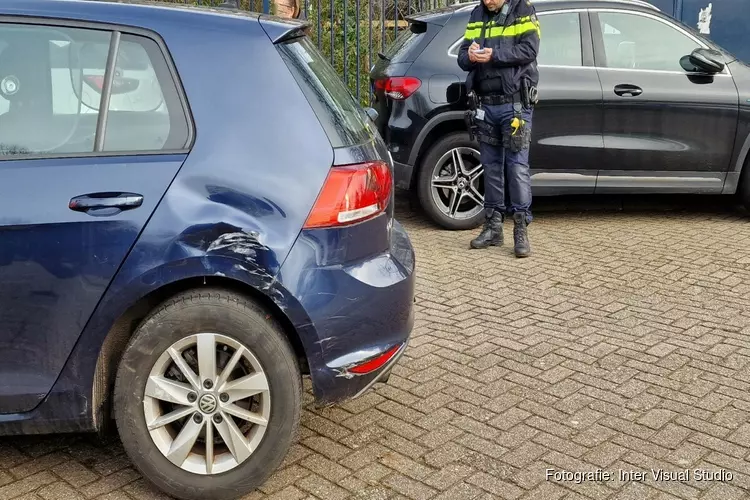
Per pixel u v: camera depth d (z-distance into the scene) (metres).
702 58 7.00
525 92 6.12
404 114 7.00
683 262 6.21
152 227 2.97
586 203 8.20
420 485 3.31
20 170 3.00
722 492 3.25
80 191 2.97
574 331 4.88
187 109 3.07
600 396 4.05
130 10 3.16
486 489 3.28
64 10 3.12
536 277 5.90
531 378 4.26
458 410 3.93
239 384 3.08
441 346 4.68
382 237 3.30
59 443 3.64
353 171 3.15
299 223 3.05
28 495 3.23
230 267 3.00
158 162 3.02
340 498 3.22
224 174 3.03
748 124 7.18
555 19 7.10
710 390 4.10
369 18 8.71
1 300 3.00
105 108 3.08
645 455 3.52
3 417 3.09
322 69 3.52
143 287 2.99
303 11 8.81
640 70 7.12
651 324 4.98
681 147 7.16
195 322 3.03
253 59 3.14
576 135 7.04
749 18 10.09
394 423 3.81
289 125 3.10
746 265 6.11
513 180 6.27
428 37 7.10
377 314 3.22
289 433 3.13
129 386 3.06
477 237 6.74
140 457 3.12
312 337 3.10
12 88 3.10
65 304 3.00
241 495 3.18
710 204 8.12
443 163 7.13
